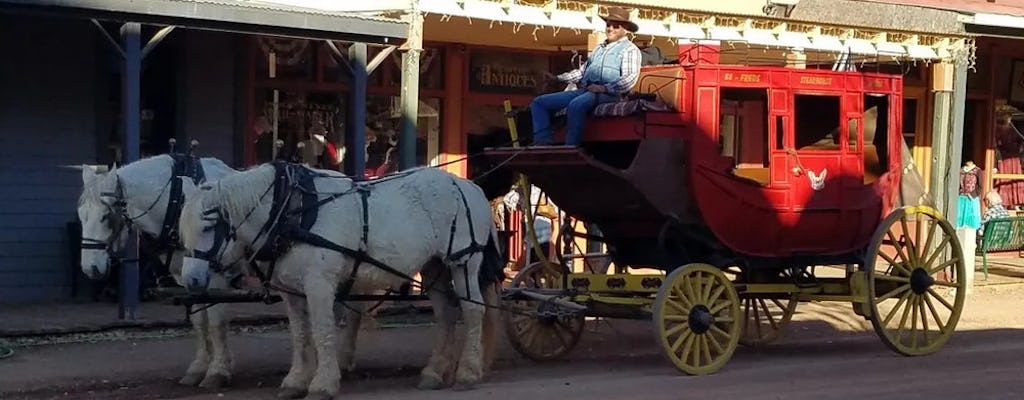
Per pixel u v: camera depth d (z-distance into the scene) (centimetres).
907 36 1636
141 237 1001
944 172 1717
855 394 989
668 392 990
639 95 1090
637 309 1099
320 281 923
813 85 1153
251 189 911
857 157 1190
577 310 1071
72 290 1447
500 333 1313
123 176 980
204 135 1517
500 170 1176
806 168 1153
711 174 1095
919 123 2083
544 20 1362
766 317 1341
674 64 1158
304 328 950
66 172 1450
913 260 1224
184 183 995
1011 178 2217
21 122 1417
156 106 1507
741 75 1109
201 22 1215
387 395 968
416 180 995
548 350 1180
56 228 1444
